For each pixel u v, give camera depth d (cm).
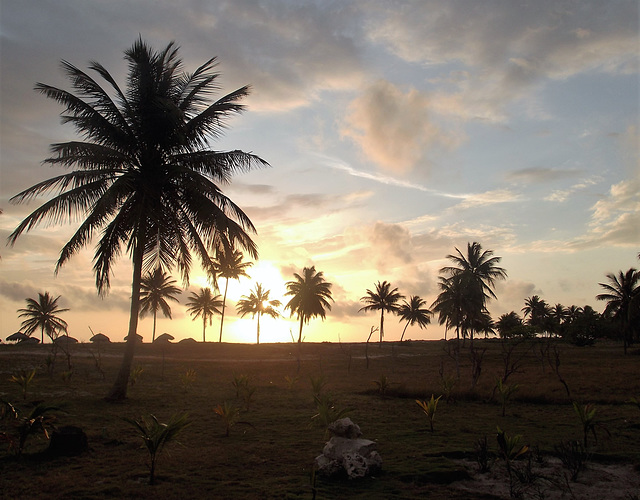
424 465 818
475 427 1186
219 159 1764
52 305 5888
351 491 691
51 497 642
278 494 667
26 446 911
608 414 1375
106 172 1616
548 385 2058
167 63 1758
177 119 1566
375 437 1065
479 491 700
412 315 7256
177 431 737
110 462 824
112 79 1677
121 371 1596
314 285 5216
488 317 5203
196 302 6775
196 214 1788
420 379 2533
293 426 1198
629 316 4497
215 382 2347
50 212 1509
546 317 6631
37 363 2958
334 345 6419
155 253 1792
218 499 647
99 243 1619
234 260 1955
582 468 812
